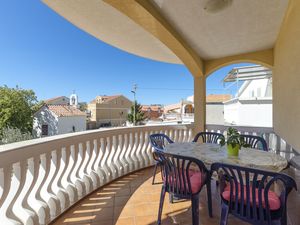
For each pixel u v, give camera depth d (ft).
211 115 43.73
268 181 4.81
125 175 10.84
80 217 6.76
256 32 9.93
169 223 6.38
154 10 7.50
